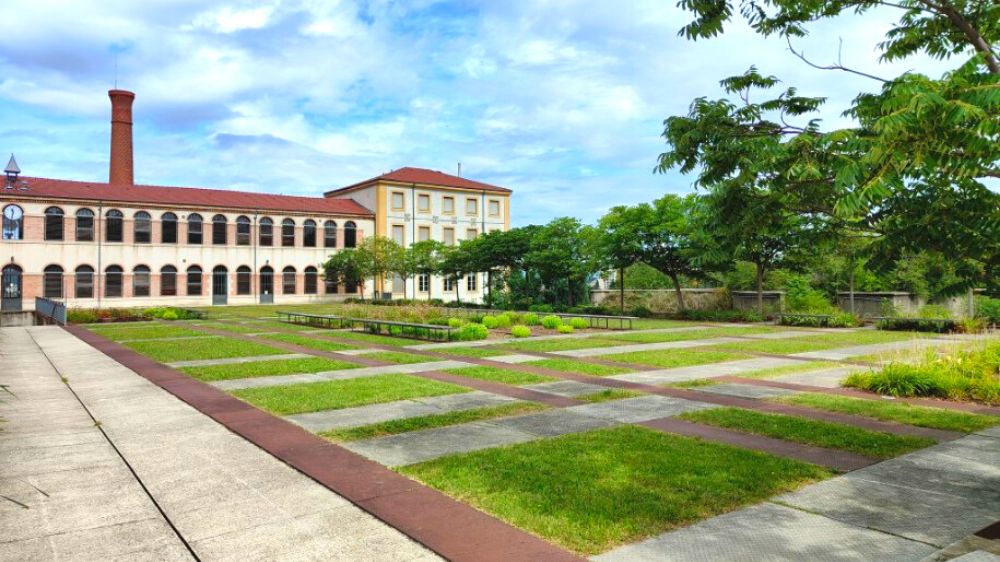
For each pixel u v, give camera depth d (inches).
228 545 180.5
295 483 237.5
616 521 201.3
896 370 450.0
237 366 564.4
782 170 184.2
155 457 271.1
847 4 211.3
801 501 222.1
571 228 1555.1
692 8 213.8
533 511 208.4
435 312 1120.2
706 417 355.9
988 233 166.7
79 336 890.7
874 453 282.7
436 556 174.4
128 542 183.3
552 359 625.6
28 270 1668.3
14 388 449.1
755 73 203.2
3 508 209.9
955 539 187.9
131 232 1818.4
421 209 2340.1
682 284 1870.1
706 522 202.4
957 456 279.4
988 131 127.9
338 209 2215.8
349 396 415.5
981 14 193.8
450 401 403.9
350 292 2206.0
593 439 305.4
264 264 2043.6
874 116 171.9
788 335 925.2
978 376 446.3
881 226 194.5
